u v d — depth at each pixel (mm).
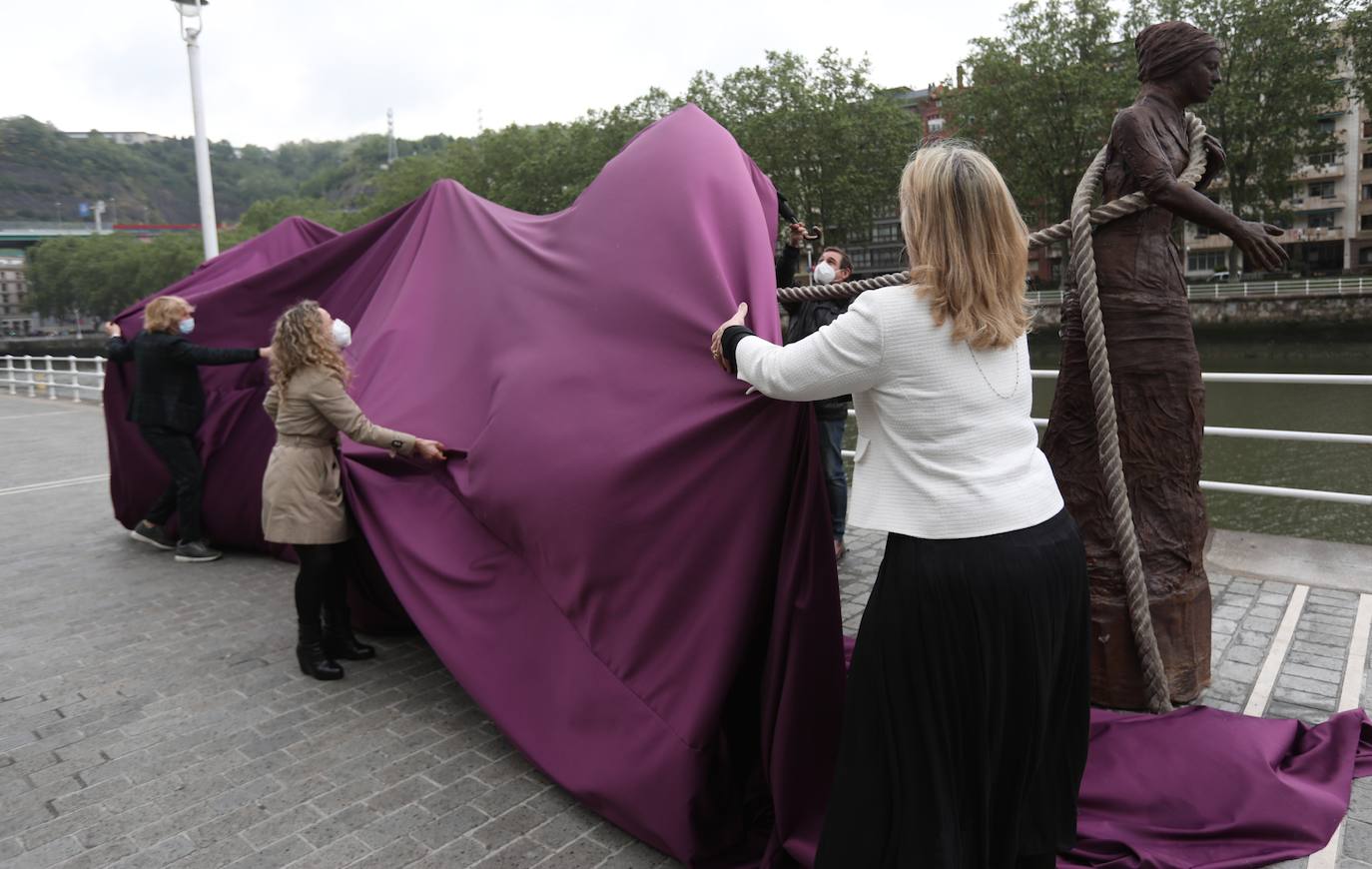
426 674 3965
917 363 1857
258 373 5781
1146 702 3125
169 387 5660
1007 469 1876
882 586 1927
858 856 1931
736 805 2627
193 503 5844
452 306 3975
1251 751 2682
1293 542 5117
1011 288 1880
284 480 3771
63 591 5312
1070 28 41625
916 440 1875
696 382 2656
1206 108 41281
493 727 3434
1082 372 3234
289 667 4082
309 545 3818
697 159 3133
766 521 2471
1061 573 1894
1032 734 1882
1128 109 3035
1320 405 21250
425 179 69688
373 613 4363
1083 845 2477
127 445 6289
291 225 6371
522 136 64375
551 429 2959
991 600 1812
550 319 3244
